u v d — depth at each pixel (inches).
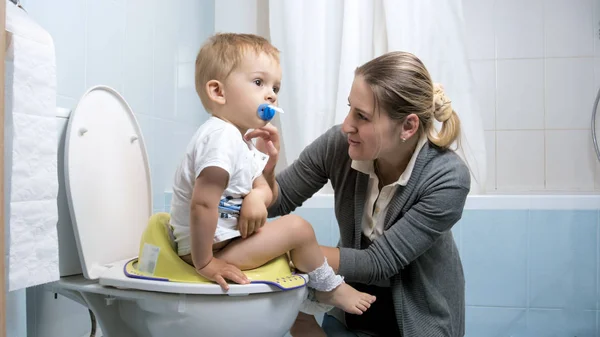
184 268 37.5
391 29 81.1
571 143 97.5
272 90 41.3
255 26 93.9
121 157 49.5
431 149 46.8
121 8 60.1
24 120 32.9
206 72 40.8
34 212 33.9
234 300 36.0
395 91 42.4
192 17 83.4
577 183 97.4
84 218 43.1
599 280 68.1
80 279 43.5
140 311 39.4
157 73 70.0
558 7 97.6
